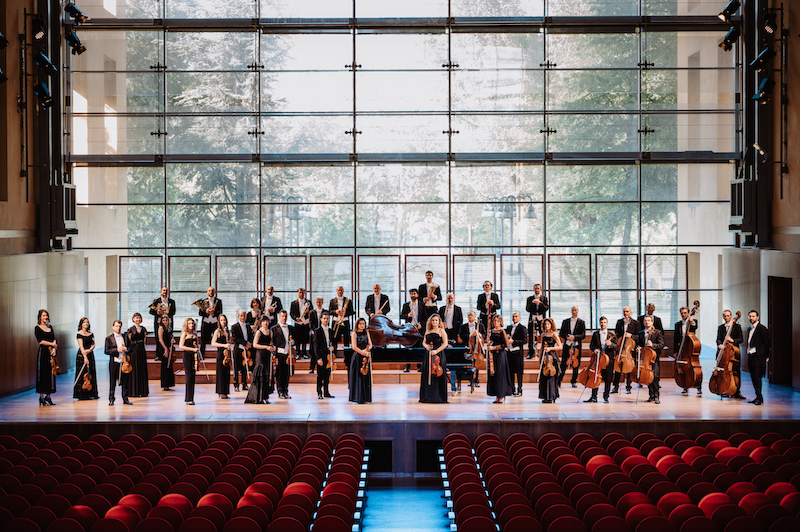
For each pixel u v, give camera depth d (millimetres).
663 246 20609
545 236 20578
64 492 9570
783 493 9203
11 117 18234
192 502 9664
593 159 20312
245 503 9039
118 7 20406
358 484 10773
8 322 16594
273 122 20609
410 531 11266
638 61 20438
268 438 14000
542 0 20422
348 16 20469
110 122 20469
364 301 20719
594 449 11508
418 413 14734
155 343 20328
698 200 20609
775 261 17531
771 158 19391
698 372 15938
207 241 20766
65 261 19281
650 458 11258
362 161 20391
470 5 20422
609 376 15727
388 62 20547
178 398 16422
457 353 16875
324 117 20609
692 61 20438
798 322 16625
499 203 20625
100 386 17672
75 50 19328
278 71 20578
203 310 18703
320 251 20734
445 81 20516
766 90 18562
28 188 19078
